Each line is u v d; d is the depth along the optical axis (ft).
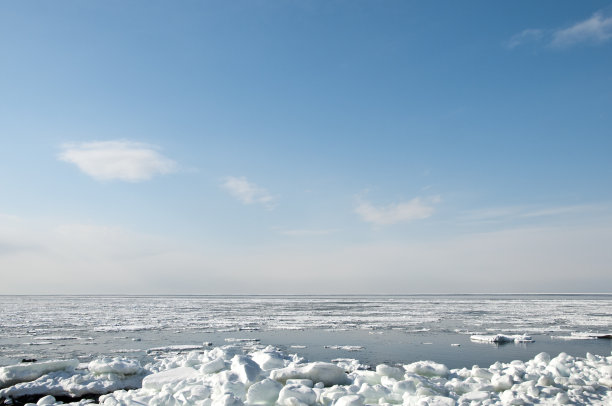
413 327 118.52
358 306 263.90
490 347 80.43
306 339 92.84
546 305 269.44
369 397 34.27
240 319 149.69
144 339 92.99
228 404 29.19
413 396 32.63
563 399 32.48
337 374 39.91
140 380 44.60
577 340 90.27
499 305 271.28
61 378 43.50
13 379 42.91
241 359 39.40
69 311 205.36
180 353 73.36
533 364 47.42
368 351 75.82
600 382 38.09
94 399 39.37
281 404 31.68
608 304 283.38
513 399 32.24
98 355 70.90
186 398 33.53
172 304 310.45
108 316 166.71
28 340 90.99
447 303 314.96
